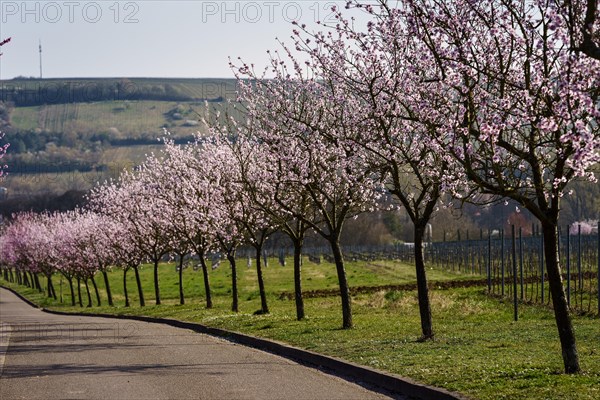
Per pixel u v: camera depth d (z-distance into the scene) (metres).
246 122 34.59
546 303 35.62
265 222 37.97
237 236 41.84
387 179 26.95
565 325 15.82
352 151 25.61
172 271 110.94
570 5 13.24
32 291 108.56
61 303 81.12
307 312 38.38
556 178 14.60
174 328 35.47
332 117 28.45
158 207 50.66
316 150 28.00
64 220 86.44
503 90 15.91
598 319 28.75
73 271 76.06
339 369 18.75
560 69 14.47
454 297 41.84
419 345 21.86
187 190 44.84
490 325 28.09
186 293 71.25
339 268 28.66
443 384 14.72
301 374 18.22
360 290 55.28
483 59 17.22
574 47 12.88
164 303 60.28
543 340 22.39
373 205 30.11
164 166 48.81
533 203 15.52
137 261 60.22
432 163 22.88
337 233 28.77
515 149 15.28
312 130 27.08
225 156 39.69
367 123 24.31
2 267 160.25
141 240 55.81
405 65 21.08
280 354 22.91
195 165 45.00
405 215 137.38
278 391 15.55
